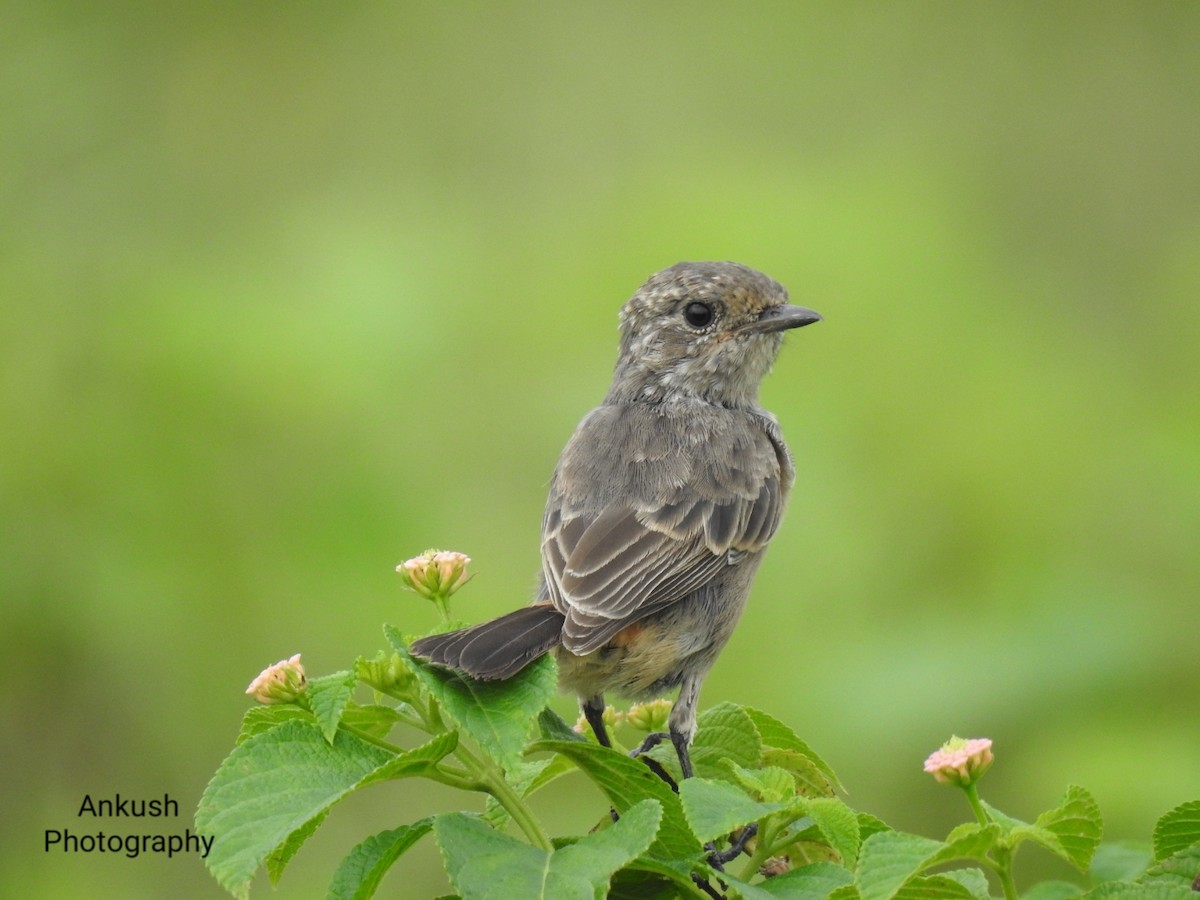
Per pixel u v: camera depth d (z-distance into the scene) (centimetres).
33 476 1252
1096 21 1966
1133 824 1117
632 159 1759
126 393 1289
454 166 1750
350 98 1755
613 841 523
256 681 572
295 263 1411
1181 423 1385
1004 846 514
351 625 1220
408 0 1783
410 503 1274
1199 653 1211
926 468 1323
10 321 1312
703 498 860
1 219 1505
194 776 1240
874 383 1362
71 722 1241
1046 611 1220
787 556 1259
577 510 849
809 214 1433
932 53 1952
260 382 1280
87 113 1598
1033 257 1853
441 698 564
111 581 1234
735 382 962
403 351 1336
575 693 828
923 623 1220
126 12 1678
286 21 1747
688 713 777
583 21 1858
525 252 1441
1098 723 1167
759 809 536
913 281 1405
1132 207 1892
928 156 1722
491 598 1233
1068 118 1909
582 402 1353
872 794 1152
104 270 1391
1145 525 1311
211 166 1669
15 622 1230
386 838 547
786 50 1934
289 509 1259
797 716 1178
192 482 1262
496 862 518
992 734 1165
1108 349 1529
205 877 1229
